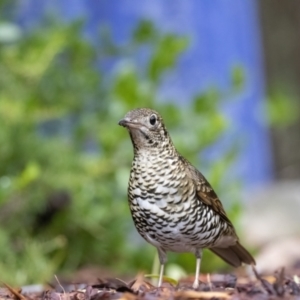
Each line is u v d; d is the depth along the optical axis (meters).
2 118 13.02
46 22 14.40
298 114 22.80
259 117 16.12
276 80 23.56
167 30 16.25
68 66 14.03
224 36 19.34
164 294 7.39
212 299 7.16
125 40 15.97
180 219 8.52
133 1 17.55
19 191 12.41
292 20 23.55
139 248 13.58
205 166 13.81
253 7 22.95
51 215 13.17
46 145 13.41
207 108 13.70
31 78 13.39
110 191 13.39
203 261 12.89
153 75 13.68
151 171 8.41
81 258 13.55
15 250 12.59
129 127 8.38
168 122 13.43
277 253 12.98
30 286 10.16
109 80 14.23
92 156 13.55
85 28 15.98
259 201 18.19
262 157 22.25
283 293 7.29
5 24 12.70
